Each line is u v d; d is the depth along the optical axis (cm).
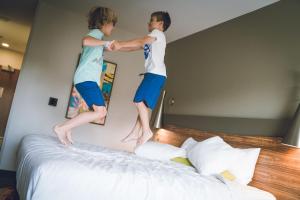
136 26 385
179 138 334
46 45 362
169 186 153
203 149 237
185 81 358
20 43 638
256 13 273
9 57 706
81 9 361
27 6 394
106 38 396
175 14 313
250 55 269
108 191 136
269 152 220
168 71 402
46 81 362
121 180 142
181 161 258
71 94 372
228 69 292
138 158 232
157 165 206
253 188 200
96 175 138
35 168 132
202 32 347
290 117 217
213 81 309
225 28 311
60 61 370
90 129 391
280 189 204
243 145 248
